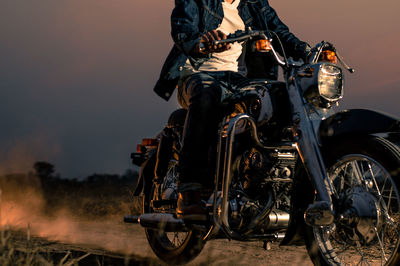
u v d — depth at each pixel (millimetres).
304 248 4746
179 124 4145
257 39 3270
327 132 2850
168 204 4102
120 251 4457
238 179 3406
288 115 3207
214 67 3832
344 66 3293
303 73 3033
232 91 3602
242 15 4059
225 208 3217
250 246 4945
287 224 3305
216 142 3621
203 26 3822
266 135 3283
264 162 3215
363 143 2703
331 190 2807
